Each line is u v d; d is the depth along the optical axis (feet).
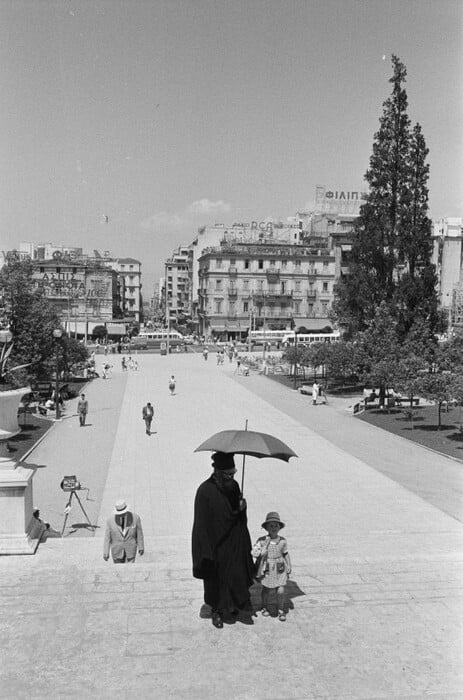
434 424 107.55
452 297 260.21
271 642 19.92
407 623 21.30
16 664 18.49
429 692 17.25
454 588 24.49
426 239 155.43
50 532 42.16
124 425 112.47
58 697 16.89
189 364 254.68
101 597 22.95
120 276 500.74
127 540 29.66
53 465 81.30
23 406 112.47
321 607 22.58
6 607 22.08
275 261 377.09
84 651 19.21
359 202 435.12
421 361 110.63
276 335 357.20
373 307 155.63
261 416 123.75
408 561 28.17
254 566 21.71
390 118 154.71
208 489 21.16
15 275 121.29
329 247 383.86
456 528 53.36
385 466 80.12
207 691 17.21
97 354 302.86
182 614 21.70
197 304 431.43
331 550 42.01
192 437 101.14
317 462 82.53
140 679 17.75
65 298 374.63
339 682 17.71
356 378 185.68
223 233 445.37
